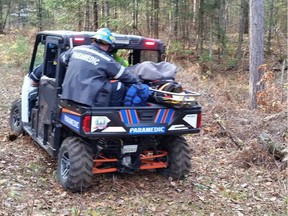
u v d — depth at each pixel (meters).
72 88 5.73
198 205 5.89
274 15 26.95
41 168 6.83
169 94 5.82
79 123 5.68
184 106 6.04
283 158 7.32
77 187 5.94
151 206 5.75
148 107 5.92
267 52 25.41
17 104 8.59
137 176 6.83
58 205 5.59
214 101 12.15
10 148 7.77
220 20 26.81
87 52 5.80
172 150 6.62
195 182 6.70
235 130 9.22
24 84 7.88
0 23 35.03
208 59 23.53
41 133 7.06
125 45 6.64
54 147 6.45
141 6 22.48
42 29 26.73
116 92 5.84
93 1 21.83
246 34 33.81
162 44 6.87
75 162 5.88
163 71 6.41
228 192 6.37
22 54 19.67
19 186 6.04
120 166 6.30
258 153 7.63
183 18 27.58
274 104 9.88
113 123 5.74
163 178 6.79
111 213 5.48
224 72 22.67
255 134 8.81
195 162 7.70
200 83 15.75
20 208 5.36
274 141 7.78
